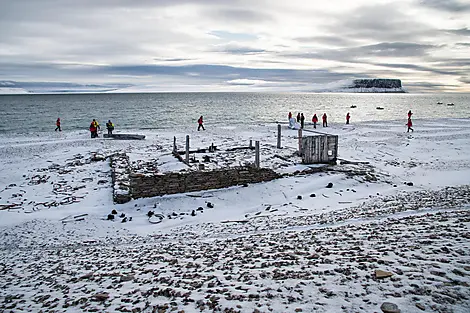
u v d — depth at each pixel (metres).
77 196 16.20
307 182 17.03
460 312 3.98
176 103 119.25
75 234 11.96
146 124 50.56
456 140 31.41
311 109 87.94
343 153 25.31
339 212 12.32
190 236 11.04
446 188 15.52
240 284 5.79
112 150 27.38
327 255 6.93
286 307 4.66
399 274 5.28
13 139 34.03
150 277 6.82
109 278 7.08
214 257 7.89
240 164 18.77
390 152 26.00
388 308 4.20
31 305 6.00
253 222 12.19
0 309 5.98
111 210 14.24
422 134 35.94
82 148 28.56
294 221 11.63
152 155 23.66
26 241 11.33
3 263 9.30
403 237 7.61
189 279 6.39
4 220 13.12
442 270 5.18
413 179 18.16
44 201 15.49
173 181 15.74
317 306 4.58
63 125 49.56
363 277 5.38
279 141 25.52
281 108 91.88
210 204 14.76
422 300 4.36
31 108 88.94
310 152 19.75
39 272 8.20
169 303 5.29
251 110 82.69
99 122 53.28
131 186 15.18
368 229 8.99
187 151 19.41
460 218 8.84
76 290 6.56
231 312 4.72
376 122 49.53
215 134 36.94
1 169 21.33
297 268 6.31
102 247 10.44
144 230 12.30
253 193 16.03
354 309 4.37
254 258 7.42
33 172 20.70
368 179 17.47
